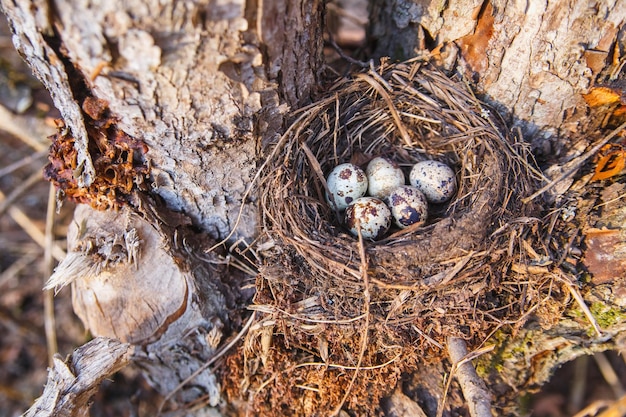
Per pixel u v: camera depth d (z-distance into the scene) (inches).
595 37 17.9
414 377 20.2
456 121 19.9
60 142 18.3
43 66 16.7
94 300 19.4
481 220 18.3
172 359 20.7
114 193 18.4
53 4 15.5
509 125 19.9
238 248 20.0
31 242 32.2
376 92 20.4
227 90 17.0
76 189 18.8
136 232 18.8
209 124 17.4
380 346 18.8
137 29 15.6
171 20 15.6
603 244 18.8
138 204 18.6
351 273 18.1
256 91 17.4
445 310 18.3
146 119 17.2
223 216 19.5
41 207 32.6
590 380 28.2
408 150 21.6
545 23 18.0
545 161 20.1
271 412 20.3
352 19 25.1
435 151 21.3
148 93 16.7
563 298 18.9
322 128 20.3
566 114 19.2
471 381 17.9
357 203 20.3
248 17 16.2
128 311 19.5
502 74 19.1
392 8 20.3
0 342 30.6
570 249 18.9
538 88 18.9
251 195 19.1
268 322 18.7
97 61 16.0
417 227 19.7
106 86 16.6
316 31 18.8
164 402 21.3
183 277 19.2
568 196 19.4
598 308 18.8
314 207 19.7
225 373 20.5
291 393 19.7
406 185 21.2
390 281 18.1
